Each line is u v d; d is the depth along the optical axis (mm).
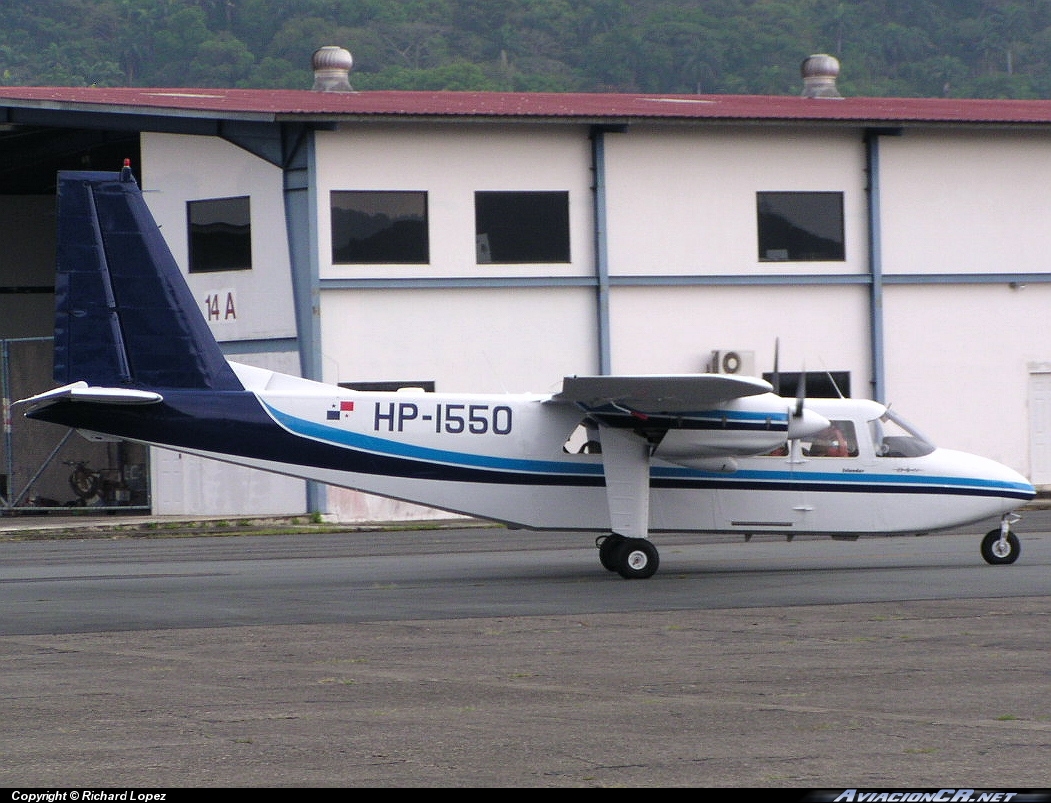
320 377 109188
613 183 116312
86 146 128500
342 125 109938
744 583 64062
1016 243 125312
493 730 32750
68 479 122875
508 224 114375
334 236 110062
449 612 54156
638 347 116812
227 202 113750
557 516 68688
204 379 67250
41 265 153500
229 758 30250
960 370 123750
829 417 71125
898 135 121875
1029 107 135375
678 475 69250
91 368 66375
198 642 46656
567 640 46656
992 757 29859
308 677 39906
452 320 113000
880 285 121375
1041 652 43312
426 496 68188
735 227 119000
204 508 114000
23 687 38562
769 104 132375
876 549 83188
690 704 35625
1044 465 125938
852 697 36406
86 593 61594
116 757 30406
